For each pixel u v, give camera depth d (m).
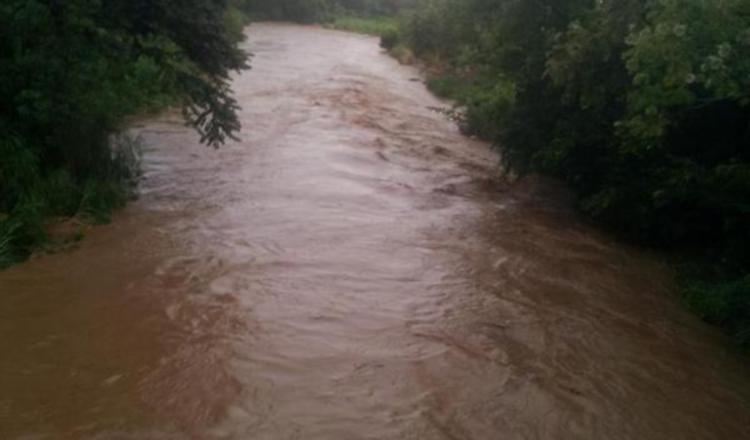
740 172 8.55
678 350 7.30
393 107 20.81
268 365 6.12
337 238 9.50
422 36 33.28
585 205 11.35
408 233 10.05
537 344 7.09
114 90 9.84
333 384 5.93
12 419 5.12
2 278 7.38
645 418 5.97
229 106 11.55
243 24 42.12
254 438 5.12
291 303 7.39
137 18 10.34
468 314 7.61
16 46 8.67
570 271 9.25
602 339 7.36
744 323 7.77
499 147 14.84
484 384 6.20
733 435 5.88
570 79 10.75
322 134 15.98
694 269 9.54
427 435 5.37
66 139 9.55
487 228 10.73
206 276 7.87
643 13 9.89
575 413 5.91
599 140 11.15
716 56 7.92
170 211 10.05
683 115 9.59
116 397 5.48
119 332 6.48
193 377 5.83
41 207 8.66
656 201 9.69
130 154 11.58
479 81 21.84
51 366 5.84
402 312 7.46
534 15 12.77
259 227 9.65
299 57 31.14
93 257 8.15
